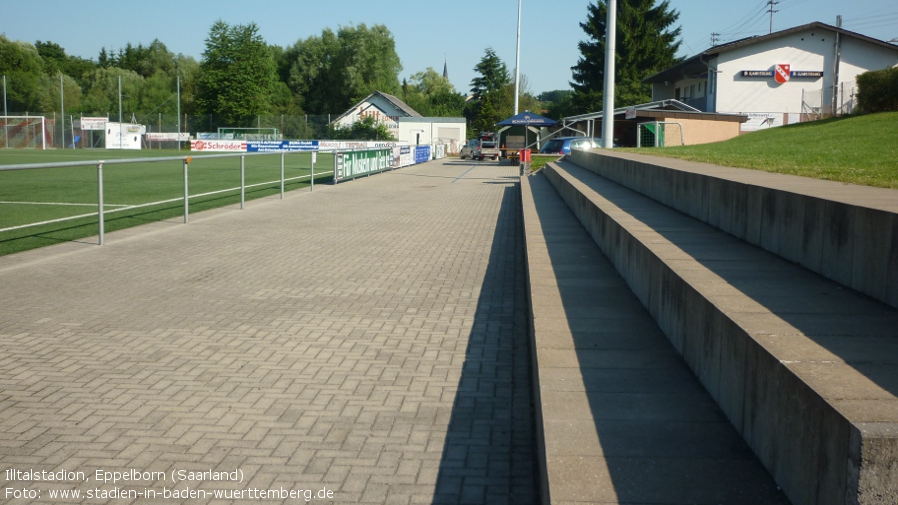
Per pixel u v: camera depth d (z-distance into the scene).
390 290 8.36
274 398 4.92
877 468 2.07
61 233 12.51
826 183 6.38
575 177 15.97
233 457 4.02
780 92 43.47
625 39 66.44
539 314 5.40
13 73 83.25
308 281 8.83
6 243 11.37
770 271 4.72
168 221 14.25
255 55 73.69
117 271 9.31
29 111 81.06
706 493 2.69
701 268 4.75
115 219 14.48
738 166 9.49
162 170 32.41
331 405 4.79
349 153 25.53
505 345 6.18
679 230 6.72
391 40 96.44
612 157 14.48
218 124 70.31
